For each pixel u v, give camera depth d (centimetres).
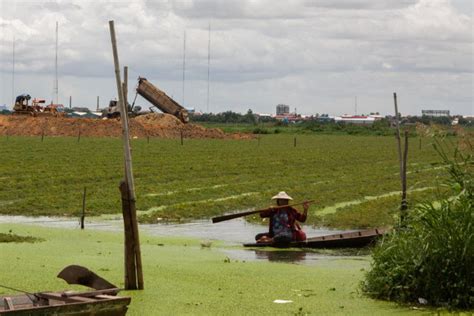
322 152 8675
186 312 1535
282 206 2580
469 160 1778
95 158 6744
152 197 4097
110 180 4934
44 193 4197
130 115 12725
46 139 10375
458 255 1608
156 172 5512
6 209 3572
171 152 7956
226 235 2941
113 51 1719
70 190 4344
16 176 5006
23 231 2836
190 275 1931
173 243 2631
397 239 1744
